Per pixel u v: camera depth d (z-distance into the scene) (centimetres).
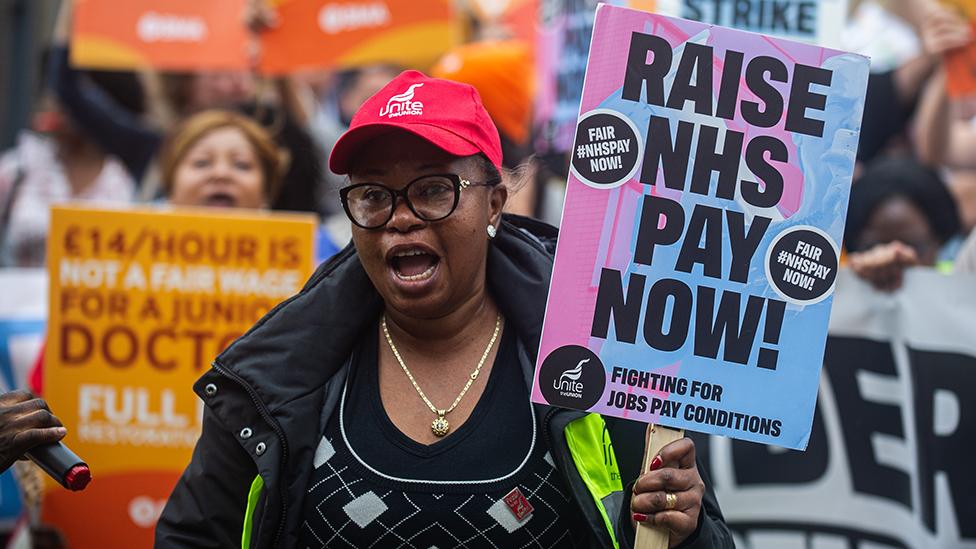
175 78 600
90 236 381
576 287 238
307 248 382
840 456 411
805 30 398
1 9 919
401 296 237
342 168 239
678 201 241
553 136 465
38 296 464
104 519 380
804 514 411
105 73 601
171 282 382
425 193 234
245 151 460
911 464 406
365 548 230
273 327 244
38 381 407
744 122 242
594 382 236
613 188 240
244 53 495
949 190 475
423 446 235
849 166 243
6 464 228
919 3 532
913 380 408
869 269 412
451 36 489
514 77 482
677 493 226
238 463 243
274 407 238
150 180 603
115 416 380
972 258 438
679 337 239
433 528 229
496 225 249
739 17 400
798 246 242
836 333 413
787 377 241
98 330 381
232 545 245
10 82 918
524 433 237
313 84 618
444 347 246
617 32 241
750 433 239
